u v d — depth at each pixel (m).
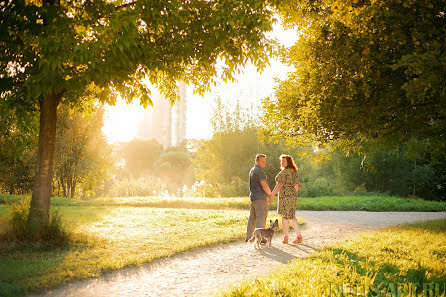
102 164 24.22
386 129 8.04
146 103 7.01
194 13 6.54
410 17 6.59
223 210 14.75
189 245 7.35
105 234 8.46
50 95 7.34
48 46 5.43
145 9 6.06
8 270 5.07
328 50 8.08
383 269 5.54
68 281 4.92
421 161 27.16
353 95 7.74
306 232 9.92
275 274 4.97
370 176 28.88
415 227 10.40
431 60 5.79
